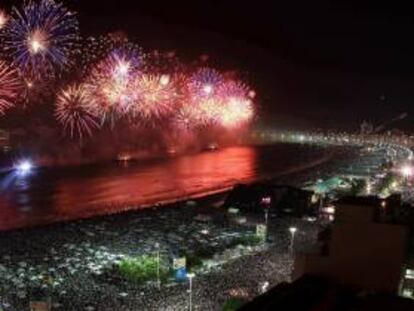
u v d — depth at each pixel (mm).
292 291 19641
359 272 23953
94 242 70125
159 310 46844
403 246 23453
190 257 61219
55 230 75938
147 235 74562
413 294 26750
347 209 25422
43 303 43906
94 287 52844
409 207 39688
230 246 68625
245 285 53312
